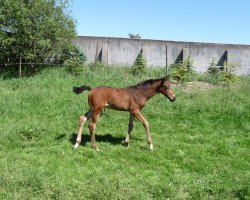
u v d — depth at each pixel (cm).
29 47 1844
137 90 1030
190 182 835
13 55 1895
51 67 1898
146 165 930
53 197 730
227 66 1934
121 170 887
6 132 1043
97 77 1755
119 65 2033
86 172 860
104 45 2092
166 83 1038
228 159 993
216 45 2158
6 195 717
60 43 1894
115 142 1075
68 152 965
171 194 767
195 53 2150
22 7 1739
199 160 980
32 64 1894
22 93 1440
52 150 971
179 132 1193
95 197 732
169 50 2150
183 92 1577
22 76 1831
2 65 1898
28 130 1081
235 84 1823
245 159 1005
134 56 2136
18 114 1238
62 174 835
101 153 980
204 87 1753
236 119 1306
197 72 2077
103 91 1005
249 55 2175
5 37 1773
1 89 1535
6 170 808
